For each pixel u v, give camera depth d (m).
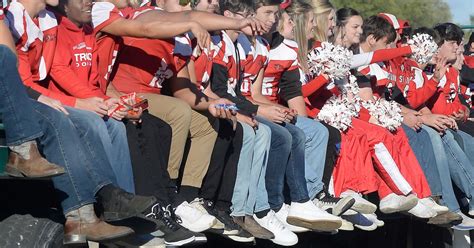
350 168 14.96
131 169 11.52
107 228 10.51
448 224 16.30
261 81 14.79
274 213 13.70
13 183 10.99
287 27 15.27
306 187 14.06
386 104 15.90
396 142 15.73
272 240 13.67
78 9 11.75
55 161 10.33
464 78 21.36
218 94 13.68
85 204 10.41
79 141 10.48
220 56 13.73
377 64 17.06
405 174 15.64
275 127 13.76
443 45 18.83
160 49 12.66
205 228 12.49
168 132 12.11
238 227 13.04
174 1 13.47
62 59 11.66
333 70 15.23
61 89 11.68
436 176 16.58
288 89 15.23
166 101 12.28
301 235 16.05
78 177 10.37
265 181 13.67
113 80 12.64
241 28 12.32
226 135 12.88
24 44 11.16
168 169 12.29
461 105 19.25
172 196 12.06
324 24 15.95
